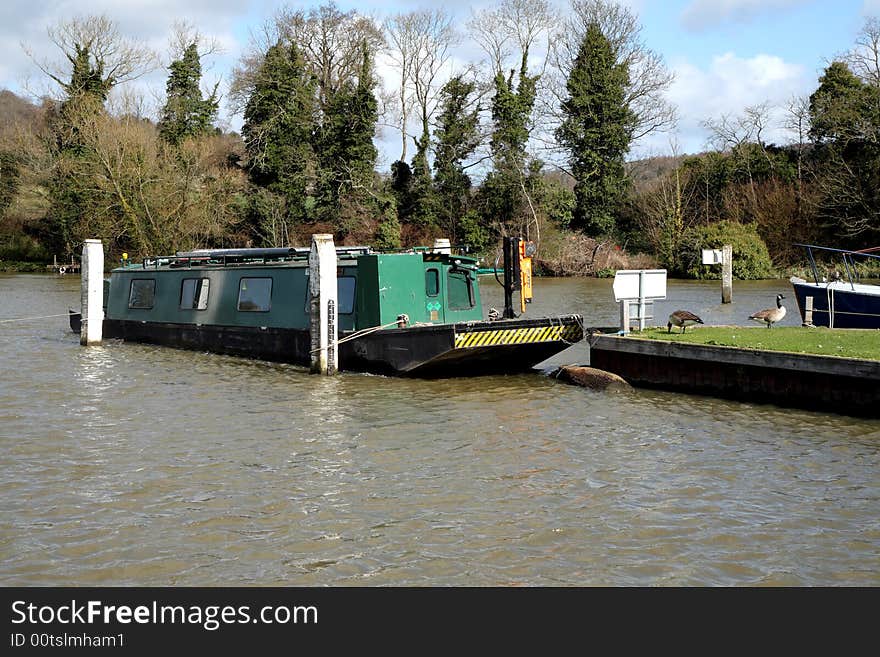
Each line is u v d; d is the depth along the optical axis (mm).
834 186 55531
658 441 13672
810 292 25109
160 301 24922
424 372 18969
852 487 11336
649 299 20031
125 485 11500
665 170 76375
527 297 20469
